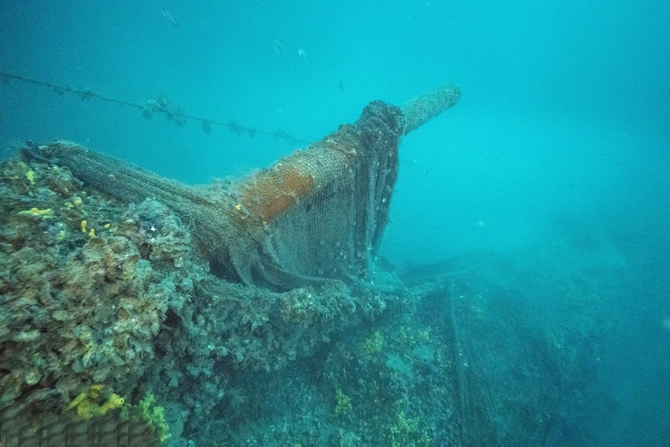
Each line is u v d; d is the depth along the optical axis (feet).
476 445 22.99
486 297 40.52
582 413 30.40
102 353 7.91
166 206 12.98
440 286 37.37
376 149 19.62
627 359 38.83
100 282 8.55
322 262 22.13
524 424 26.91
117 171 13.25
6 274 7.15
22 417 6.68
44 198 9.98
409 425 21.56
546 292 45.96
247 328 15.92
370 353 24.00
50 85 28.14
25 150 12.53
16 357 6.88
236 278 15.93
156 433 8.16
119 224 10.55
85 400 7.53
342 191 18.95
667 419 33.30
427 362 26.43
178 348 11.94
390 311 27.50
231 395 16.83
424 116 27.81
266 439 17.65
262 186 15.69
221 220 14.30
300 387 21.45
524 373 31.73
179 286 10.77
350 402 21.77
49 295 7.43
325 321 19.27
